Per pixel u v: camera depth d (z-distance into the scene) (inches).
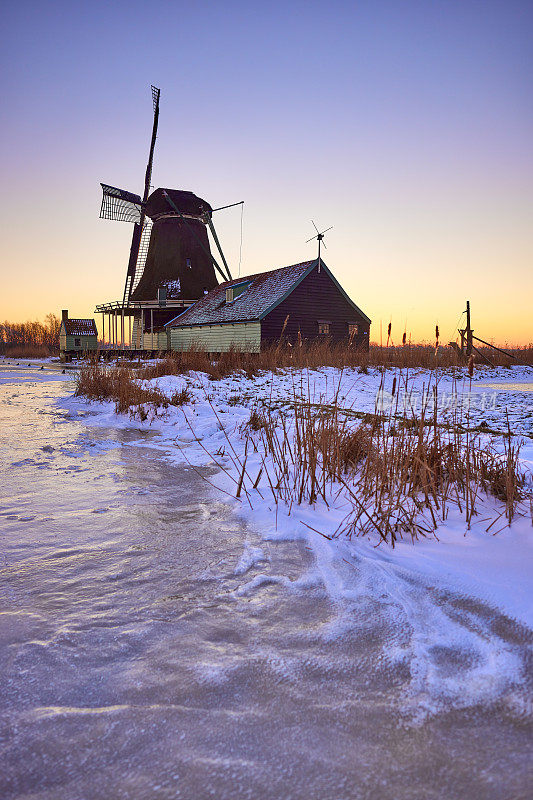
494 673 82.0
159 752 65.8
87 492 203.0
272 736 68.4
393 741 67.3
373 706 74.5
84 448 295.1
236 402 460.1
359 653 89.1
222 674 82.9
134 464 253.8
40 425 387.2
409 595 111.9
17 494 200.1
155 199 1987.0
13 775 62.4
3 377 1066.1
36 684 81.1
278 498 189.6
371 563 128.8
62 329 2182.6
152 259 1991.9
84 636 96.3
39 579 123.5
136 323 2233.0
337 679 81.5
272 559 135.6
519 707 73.9
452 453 189.0
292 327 1207.6
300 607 107.7
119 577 124.5
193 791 59.4
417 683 79.8
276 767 62.9
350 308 1282.0
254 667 85.0
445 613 103.2
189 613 105.4
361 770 62.3
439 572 121.6
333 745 66.6
